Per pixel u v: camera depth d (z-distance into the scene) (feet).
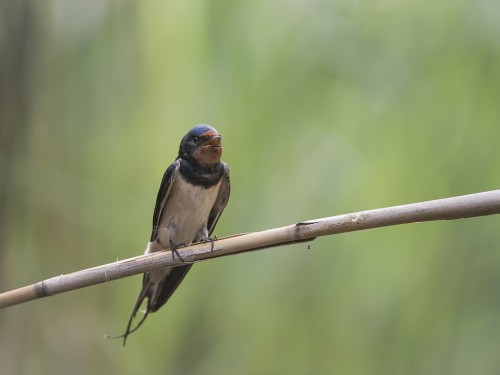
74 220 36.65
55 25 34.94
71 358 38.01
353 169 39.58
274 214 39.50
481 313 40.42
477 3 38.27
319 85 39.37
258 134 39.68
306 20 38.99
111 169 38.68
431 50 38.70
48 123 35.42
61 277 22.76
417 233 40.83
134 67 37.42
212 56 38.86
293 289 41.57
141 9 37.24
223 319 43.47
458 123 38.88
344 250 41.45
